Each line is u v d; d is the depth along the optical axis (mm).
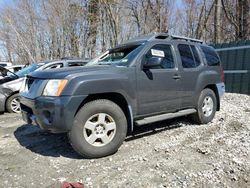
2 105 8094
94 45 21219
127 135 5348
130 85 4637
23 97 4680
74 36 21641
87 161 4242
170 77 5273
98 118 4316
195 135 5289
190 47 6000
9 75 8656
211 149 4531
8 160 4375
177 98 5449
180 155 4344
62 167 4062
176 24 24203
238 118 6410
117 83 4457
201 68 6023
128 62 4781
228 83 11469
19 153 4648
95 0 20281
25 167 4102
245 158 4141
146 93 4887
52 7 21719
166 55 5355
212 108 6238
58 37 22328
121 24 19750
